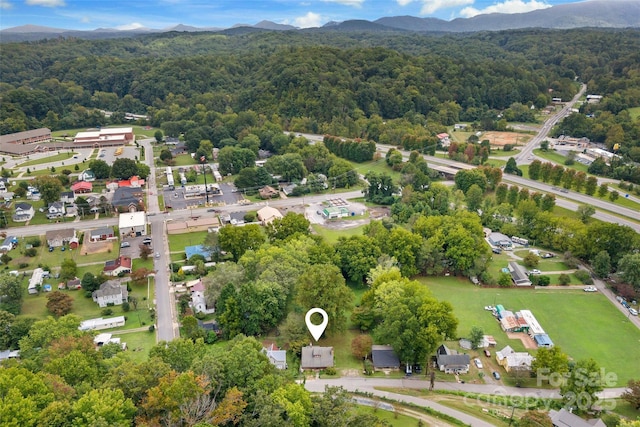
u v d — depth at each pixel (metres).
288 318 107.88
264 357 85.00
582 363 89.44
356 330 114.12
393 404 89.25
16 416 60.16
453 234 139.75
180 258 150.25
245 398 75.38
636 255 130.25
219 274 121.25
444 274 141.50
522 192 184.38
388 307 106.44
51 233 160.12
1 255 150.00
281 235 150.12
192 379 68.31
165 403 66.31
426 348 95.50
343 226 178.50
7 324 106.12
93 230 168.50
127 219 171.62
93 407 62.41
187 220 177.38
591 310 123.38
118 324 115.38
